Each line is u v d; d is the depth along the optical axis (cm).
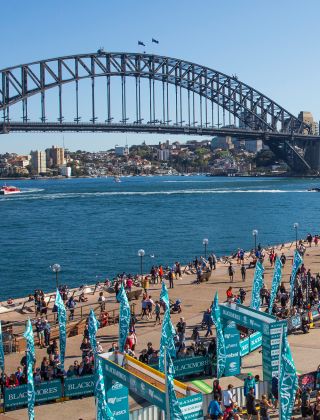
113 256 10794
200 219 16600
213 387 2892
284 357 2380
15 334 4031
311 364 3453
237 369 3328
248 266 7006
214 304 3212
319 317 4362
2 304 5128
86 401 3100
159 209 19688
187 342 3894
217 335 3206
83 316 4509
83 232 14362
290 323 4047
